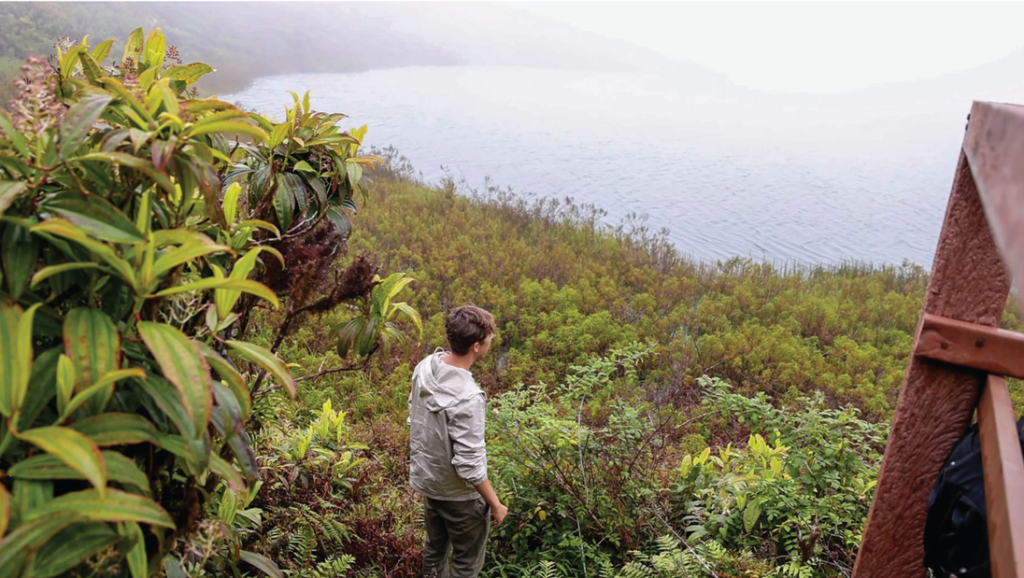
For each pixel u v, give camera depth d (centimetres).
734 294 1338
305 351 838
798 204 3362
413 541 377
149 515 99
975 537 118
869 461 412
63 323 111
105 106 120
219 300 142
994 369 124
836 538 363
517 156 4753
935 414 134
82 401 101
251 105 6378
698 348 992
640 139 5903
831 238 2678
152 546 130
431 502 321
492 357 957
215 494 193
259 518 225
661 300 1268
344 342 228
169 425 127
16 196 112
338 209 245
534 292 1162
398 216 1736
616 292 1258
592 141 5641
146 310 125
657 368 944
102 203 112
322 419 426
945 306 131
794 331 1177
